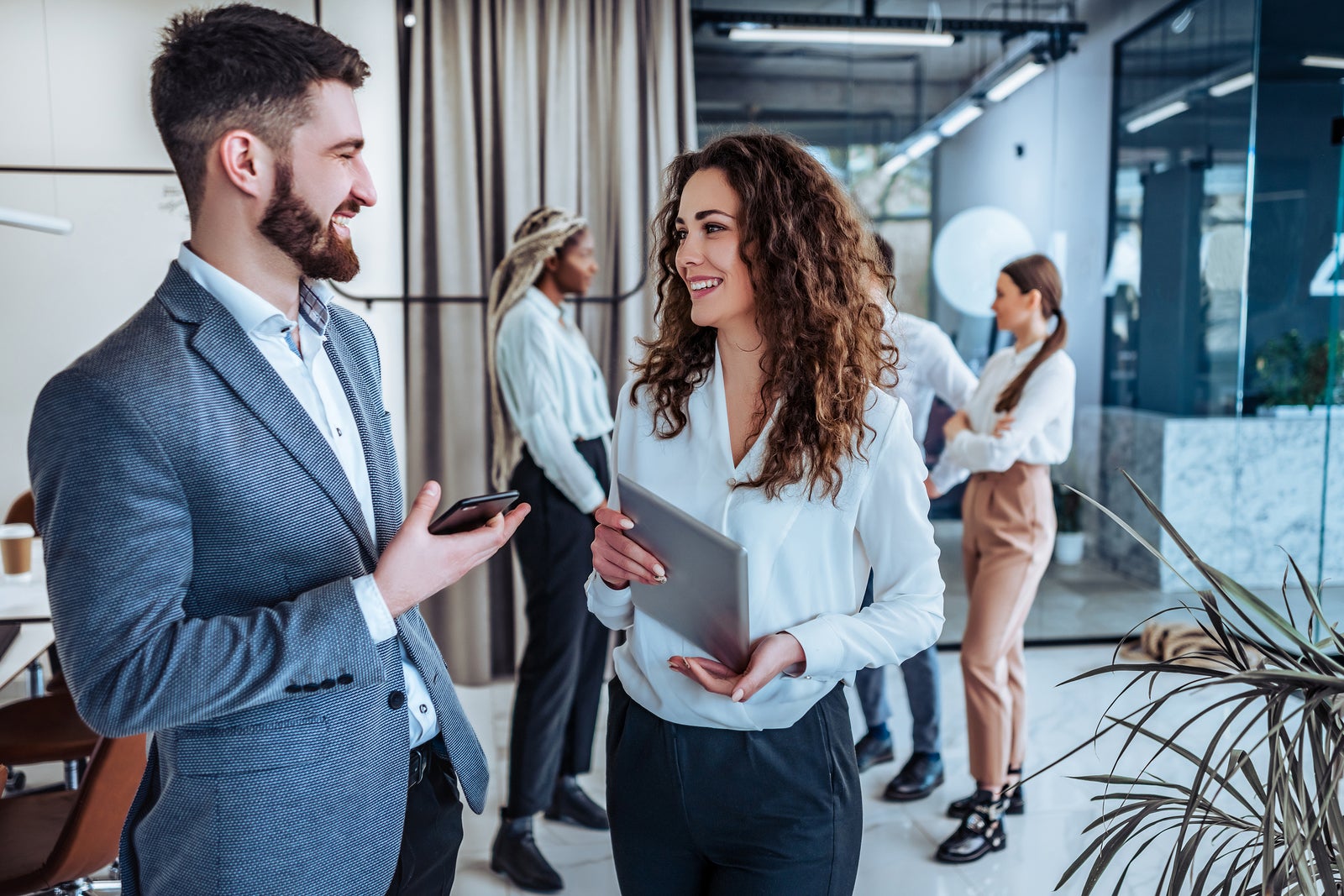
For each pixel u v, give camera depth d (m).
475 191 3.57
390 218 3.58
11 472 3.60
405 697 1.16
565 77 3.58
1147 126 3.88
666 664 1.23
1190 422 3.95
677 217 1.30
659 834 1.23
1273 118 3.73
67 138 3.51
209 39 0.99
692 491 1.24
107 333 3.62
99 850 1.69
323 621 0.99
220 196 1.02
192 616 1.02
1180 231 3.92
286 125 1.00
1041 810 2.71
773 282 1.17
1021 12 3.83
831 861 1.21
